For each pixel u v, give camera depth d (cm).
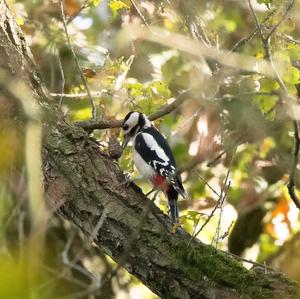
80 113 1155
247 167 1384
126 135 1056
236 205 1387
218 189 1357
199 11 1193
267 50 714
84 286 1213
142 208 732
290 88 892
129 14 1059
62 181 747
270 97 924
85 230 747
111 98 1049
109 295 1330
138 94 1049
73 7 1269
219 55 862
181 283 697
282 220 1395
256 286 682
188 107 1193
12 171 738
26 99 546
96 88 1038
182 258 703
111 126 966
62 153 759
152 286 715
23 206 974
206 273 695
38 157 454
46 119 770
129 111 1062
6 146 436
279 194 1427
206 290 690
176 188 959
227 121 1159
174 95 1277
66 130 779
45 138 760
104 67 1041
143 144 1054
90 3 1163
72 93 1094
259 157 1379
